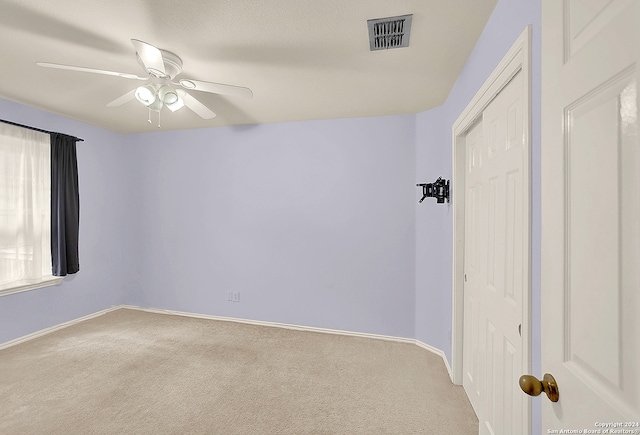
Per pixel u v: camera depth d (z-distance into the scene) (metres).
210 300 3.92
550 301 0.71
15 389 2.30
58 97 2.90
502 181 1.50
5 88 2.70
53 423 1.93
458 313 2.38
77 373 2.53
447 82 2.44
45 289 3.34
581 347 0.60
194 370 2.61
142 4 1.58
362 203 3.39
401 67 2.22
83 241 3.75
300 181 3.58
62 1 1.56
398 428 1.93
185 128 3.93
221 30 1.80
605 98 0.53
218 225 3.87
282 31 1.81
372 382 2.45
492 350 1.67
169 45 1.96
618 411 0.49
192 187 3.96
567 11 0.66
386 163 3.32
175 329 3.53
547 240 0.73
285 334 3.42
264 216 3.71
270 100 2.89
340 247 3.46
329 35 1.85
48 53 2.08
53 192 3.33
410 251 3.25
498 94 1.54
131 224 4.19
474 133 2.06
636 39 0.46
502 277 1.51
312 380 2.47
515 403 1.35
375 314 3.36
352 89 2.62
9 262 3.00
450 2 1.54
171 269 4.05
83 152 3.72
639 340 0.46
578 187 0.62
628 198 0.48
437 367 2.68
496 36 1.54
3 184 2.95
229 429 1.90
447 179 2.64
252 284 3.76
